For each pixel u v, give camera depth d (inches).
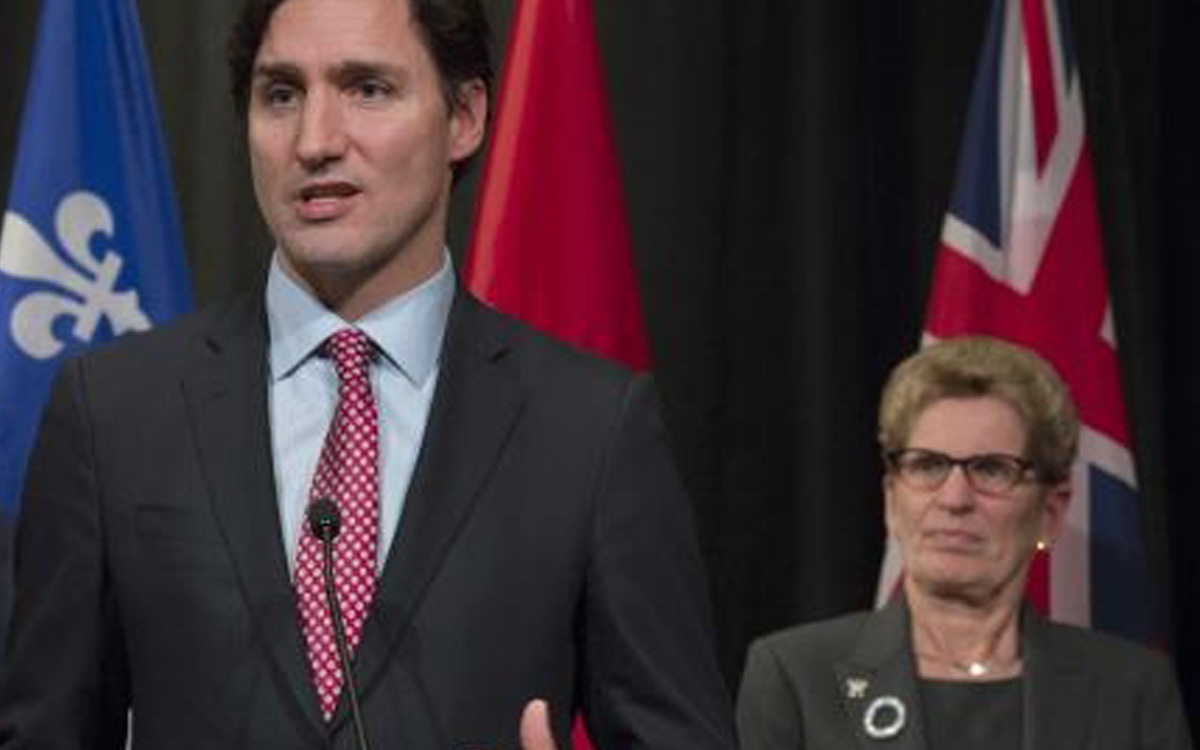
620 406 166.6
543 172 300.5
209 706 152.6
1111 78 343.3
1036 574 306.0
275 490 159.5
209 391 163.3
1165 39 341.7
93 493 160.2
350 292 164.6
